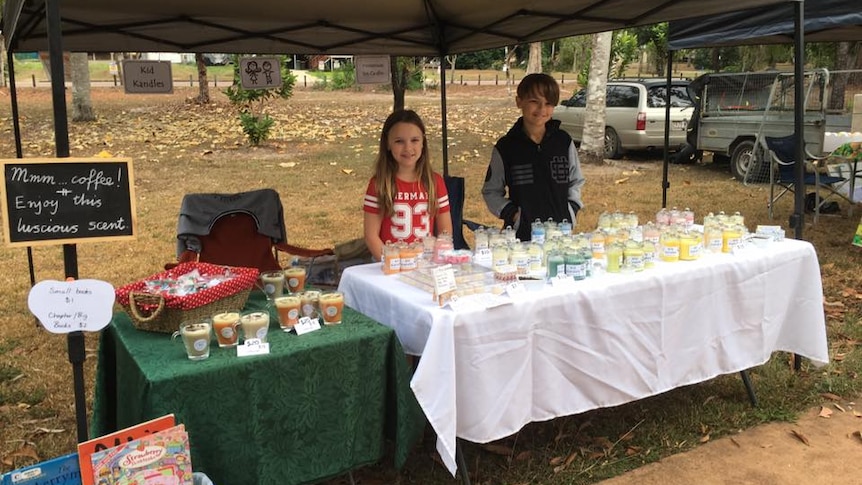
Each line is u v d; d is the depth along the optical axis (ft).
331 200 29.76
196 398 7.04
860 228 20.15
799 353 11.79
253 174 35.42
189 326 7.45
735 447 10.44
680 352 10.18
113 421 9.27
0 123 49.47
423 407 8.04
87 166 6.77
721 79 34.09
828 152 26.94
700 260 10.44
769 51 61.72
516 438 10.62
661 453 10.25
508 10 14.28
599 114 38.19
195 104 61.93
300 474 7.80
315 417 7.80
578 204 13.21
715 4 12.05
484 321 8.32
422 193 11.39
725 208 27.45
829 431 10.85
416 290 9.22
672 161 40.01
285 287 10.06
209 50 15.89
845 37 22.43
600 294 9.18
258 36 15.33
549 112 12.51
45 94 73.36
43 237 6.64
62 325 6.76
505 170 13.03
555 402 9.21
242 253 14.28
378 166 11.26
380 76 17.75
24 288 18.38
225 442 7.29
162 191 31.48
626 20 13.92
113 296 6.88
